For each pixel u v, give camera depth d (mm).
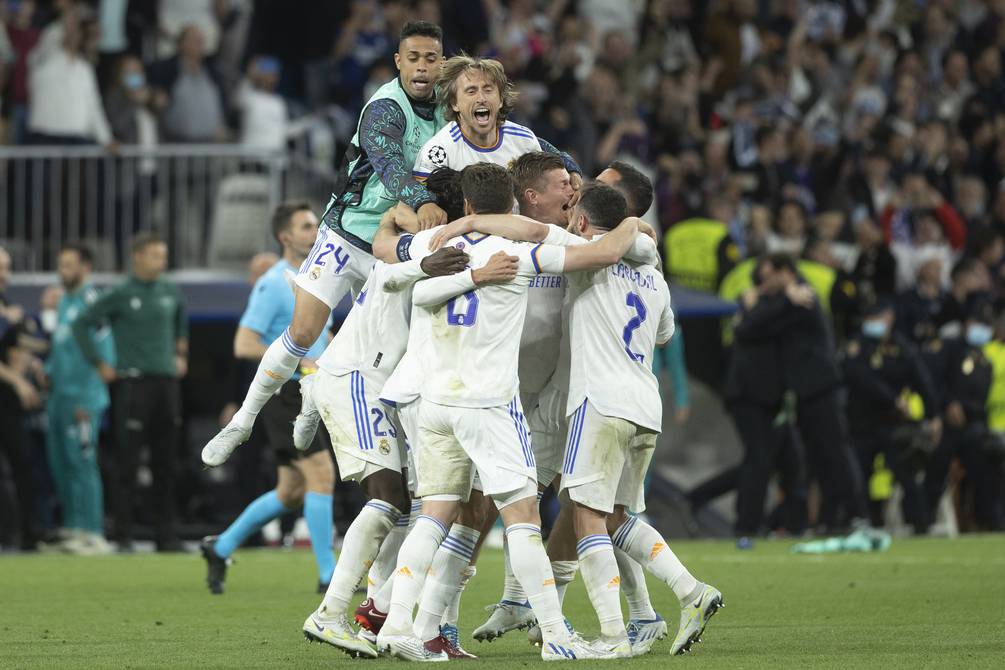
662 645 21625
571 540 21609
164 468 44406
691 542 47906
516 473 19250
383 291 20609
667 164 60594
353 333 21125
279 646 21531
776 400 45875
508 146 21875
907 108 72875
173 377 44312
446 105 21641
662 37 70250
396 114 22203
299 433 22375
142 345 43781
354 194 22547
